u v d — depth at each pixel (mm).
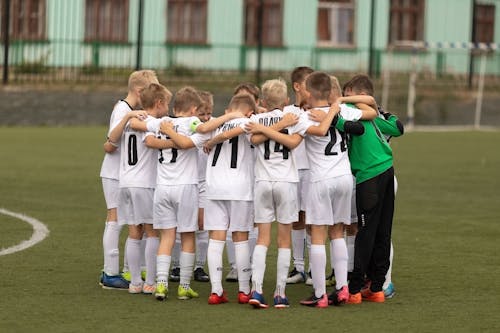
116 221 18734
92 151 44031
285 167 17297
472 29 69188
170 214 17859
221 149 17547
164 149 17828
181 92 18141
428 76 70875
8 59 59750
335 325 16062
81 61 64375
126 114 18188
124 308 17047
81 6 64375
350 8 71750
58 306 17094
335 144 17375
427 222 26844
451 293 18500
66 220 26266
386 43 71875
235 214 17422
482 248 23109
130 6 65500
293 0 70000
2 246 22547
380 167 17672
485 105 68812
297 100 18578
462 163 42219
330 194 17250
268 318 16469
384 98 66562
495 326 16094
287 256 17297
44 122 58312
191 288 18969
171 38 67750
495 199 31531
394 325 16094
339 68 71188
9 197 30141
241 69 67250
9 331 15414
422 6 73250
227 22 68562
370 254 17641
